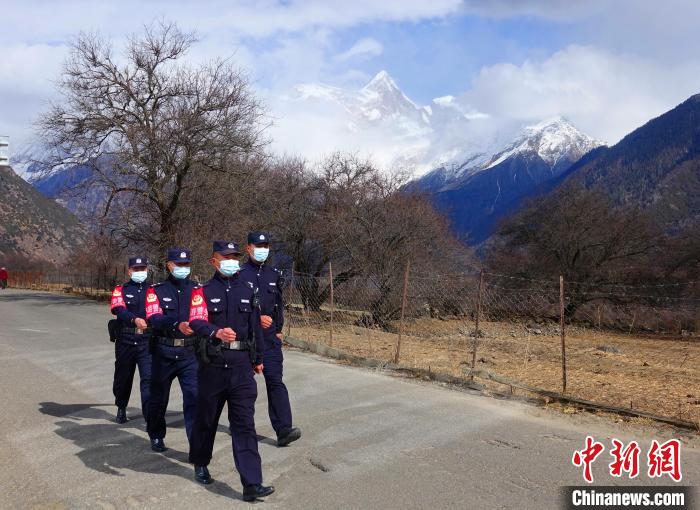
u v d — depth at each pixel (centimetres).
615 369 1231
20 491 533
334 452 634
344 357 1220
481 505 502
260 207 2764
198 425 542
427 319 2178
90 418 787
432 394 904
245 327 541
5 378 1040
